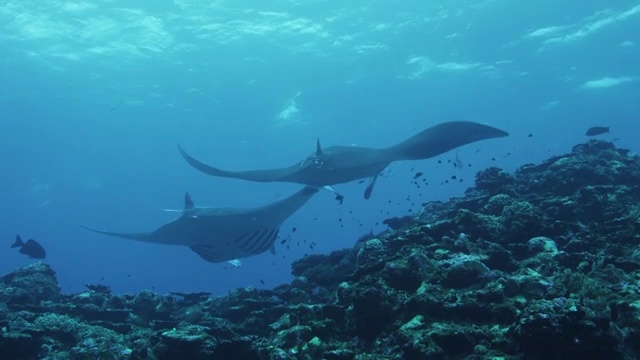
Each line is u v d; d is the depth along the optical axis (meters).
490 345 4.73
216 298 8.85
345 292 6.44
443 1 25.80
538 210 7.61
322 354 5.42
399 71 32.44
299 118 40.06
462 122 8.15
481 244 6.90
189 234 10.59
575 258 6.25
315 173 9.29
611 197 8.17
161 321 8.03
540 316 4.22
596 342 4.04
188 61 30.41
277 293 9.15
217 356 5.68
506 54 30.34
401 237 7.63
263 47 29.27
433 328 5.09
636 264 5.74
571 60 30.98
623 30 27.52
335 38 28.62
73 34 26.78
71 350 6.29
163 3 24.73
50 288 9.48
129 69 31.17
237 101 36.50
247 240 9.34
